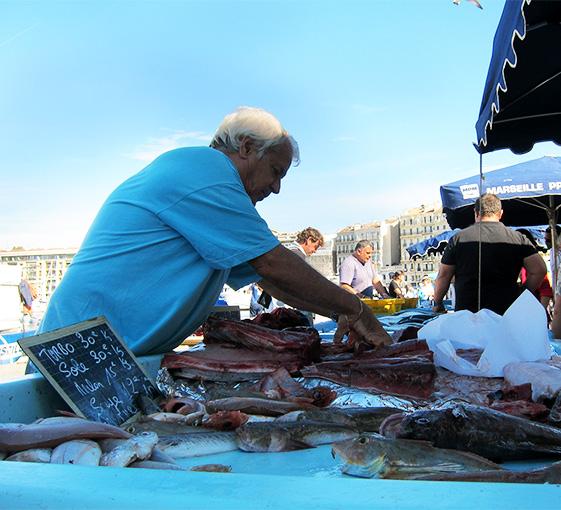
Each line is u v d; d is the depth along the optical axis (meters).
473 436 1.46
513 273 5.61
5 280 16.17
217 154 2.47
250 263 2.45
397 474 1.28
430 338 2.58
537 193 9.02
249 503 0.76
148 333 2.37
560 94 5.63
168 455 1.48
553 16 4.21
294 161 2.89
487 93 4.80
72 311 2.31
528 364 2.14
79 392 1.85
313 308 2.98
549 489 0.78
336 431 1.68
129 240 2.39
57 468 0.91
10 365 12.33
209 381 2.32
